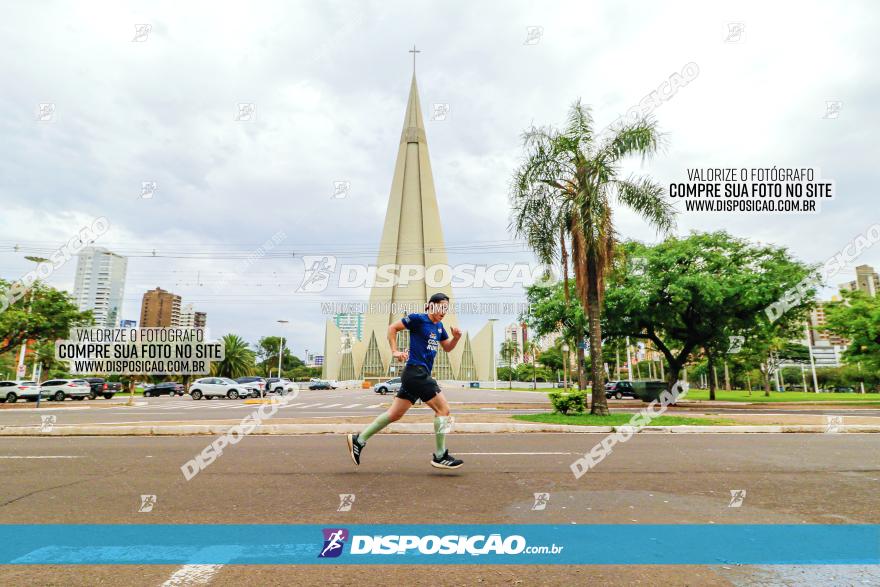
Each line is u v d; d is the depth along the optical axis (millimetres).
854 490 4770
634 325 25656
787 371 86250
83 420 14820
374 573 2840
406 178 97938
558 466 6020
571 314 24578
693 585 2680
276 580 2738
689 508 4113
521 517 3844
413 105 100375
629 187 14359
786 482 5113
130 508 4105
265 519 3799
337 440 8766
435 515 3902
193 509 4074
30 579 2729
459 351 93438
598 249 13656
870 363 31547
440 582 2717
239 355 59438
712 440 8961
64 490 4754
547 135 14680
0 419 15477
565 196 14789
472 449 7551
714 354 27844
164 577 2771
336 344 97875
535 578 2771
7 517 3873
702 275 22562
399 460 6449
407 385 5328
